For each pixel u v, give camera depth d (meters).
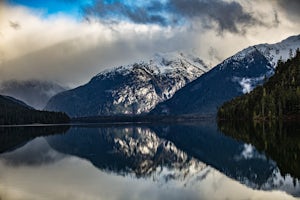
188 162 89.56
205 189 58.28
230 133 164.00
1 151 121.38
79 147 135.88
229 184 61.28
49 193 57.03
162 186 61.88
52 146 139.88
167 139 165.50
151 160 96.62
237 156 91.31
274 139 118.81
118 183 65.06
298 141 108.12
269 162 78.62
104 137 189.88
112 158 102.44
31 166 86.94
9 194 56.69
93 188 60.78
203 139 148.25
